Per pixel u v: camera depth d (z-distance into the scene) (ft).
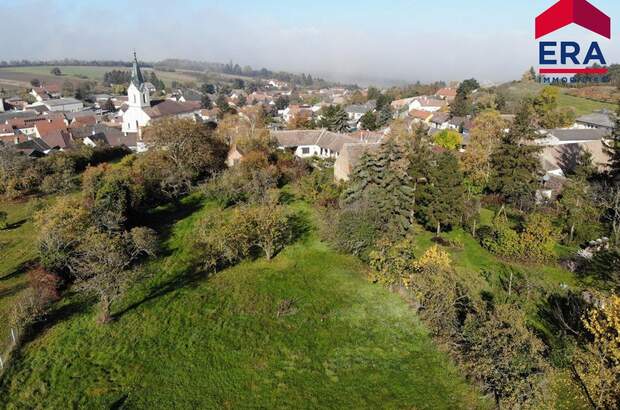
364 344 97.04
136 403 80.69
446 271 106.93
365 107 510.17
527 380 74.79
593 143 217.77
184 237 153.99
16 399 81.82
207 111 484.33
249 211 139.85
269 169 197.16
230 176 189.16
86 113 528.63
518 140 167.22
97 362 91.45
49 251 122.31
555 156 207.00
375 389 84.12
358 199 144.46
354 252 135.03
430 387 84.28
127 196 158.30
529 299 107.96
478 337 83.51
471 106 390.63
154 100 430.20
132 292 118.83
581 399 77.82
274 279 125.08
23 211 181.16
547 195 172.76
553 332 96.73
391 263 117.70
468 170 179.22
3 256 140.15
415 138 191.62
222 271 130.31
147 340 98.32
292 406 80.23
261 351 94.79
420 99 497.87
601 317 87.81
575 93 432.25
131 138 345.31
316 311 109.50
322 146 257.96
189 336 99.71
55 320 106.11
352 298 115.14
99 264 110.42
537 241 128.06
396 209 138.72
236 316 107.55
